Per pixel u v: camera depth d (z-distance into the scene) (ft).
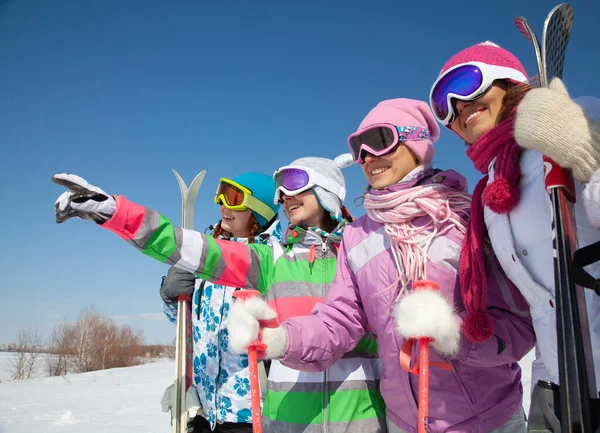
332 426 6.95
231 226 10.12
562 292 4.02
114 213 6.43
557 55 5.08
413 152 7.10
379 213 6.59
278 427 7.22
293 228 8.31
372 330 6.98
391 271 6.46
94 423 24.11
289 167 8.50
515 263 5.11
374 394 7.30
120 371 67.46
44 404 32.07
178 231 7.13
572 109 4.12
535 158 4.98
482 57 5.93
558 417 4.56
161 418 25.95
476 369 5.93
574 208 4.53
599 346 4.37
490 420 5.88
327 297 7.08
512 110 5.40
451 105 6.00
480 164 5.60
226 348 8.80
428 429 5.95
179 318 9.77
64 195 6.19
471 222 5.75
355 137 7.30
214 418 8.66
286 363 6.13
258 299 5.63
